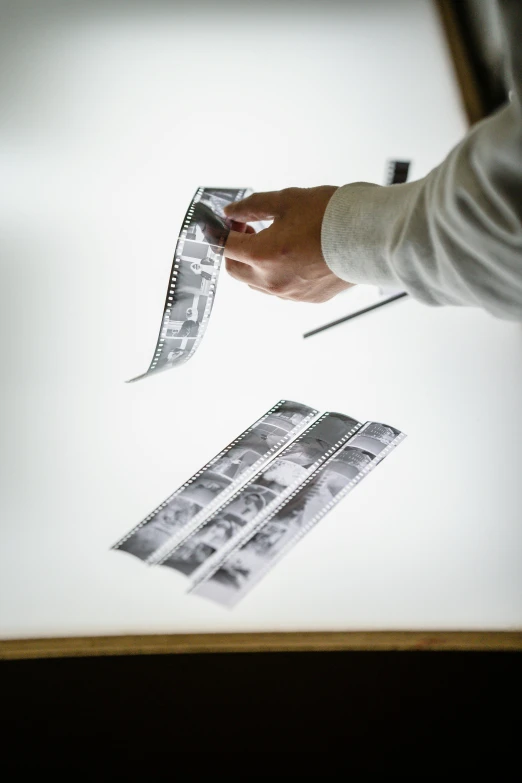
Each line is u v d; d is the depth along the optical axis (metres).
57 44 1.58
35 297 1.18
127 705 0.74
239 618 0.79
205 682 0.75
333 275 0.90
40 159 1.36
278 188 1.26
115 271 1.21
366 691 0.75
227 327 1.16
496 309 0.58
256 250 0.91
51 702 0.74
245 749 0.74
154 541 0.87
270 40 1.60
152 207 1.29
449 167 0.55
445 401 1.04
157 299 1.18
